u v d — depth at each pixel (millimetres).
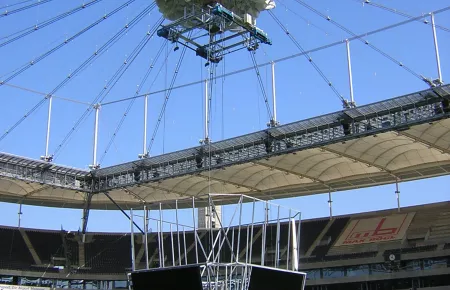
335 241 60875
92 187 55688
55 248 66000
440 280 51938
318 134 42938
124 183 53688
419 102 38062
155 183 55531
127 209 64500
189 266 19438
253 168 51594
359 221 62906
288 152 44312
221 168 48969
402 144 45031
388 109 39406
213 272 22000
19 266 62031
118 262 65562
